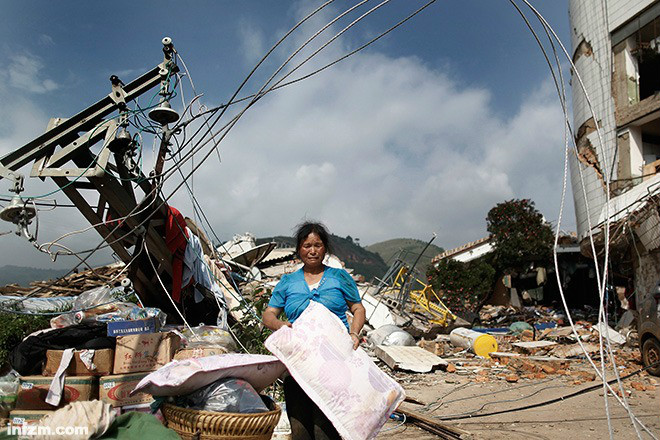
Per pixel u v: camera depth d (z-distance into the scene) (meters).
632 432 5.80
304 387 3.12
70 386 4.65
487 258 28.98
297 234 3.67
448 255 31.12
